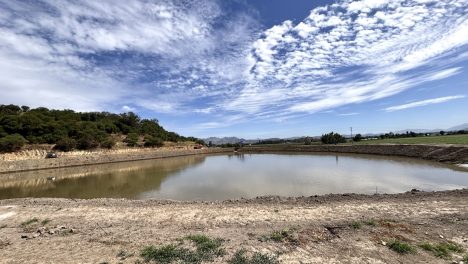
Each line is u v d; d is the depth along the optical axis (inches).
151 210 525.3
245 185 938.1
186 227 413.1
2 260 296.5
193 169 1577.3
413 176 941.8
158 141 3553.2
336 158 1892.2
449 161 1245.1
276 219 432.1
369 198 565.0
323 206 505.0
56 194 877.2
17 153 2060.8
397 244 294.8
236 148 4025.6
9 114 2906.0
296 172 1218.6
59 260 291.0
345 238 327.0
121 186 1003.9
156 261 278.8
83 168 1859.0
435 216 406.6
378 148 2025.1
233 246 313.4
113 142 2874.0
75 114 3954.2
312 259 274.1
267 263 264.5
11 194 903.7
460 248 287.3
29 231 413.7
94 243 341.1
